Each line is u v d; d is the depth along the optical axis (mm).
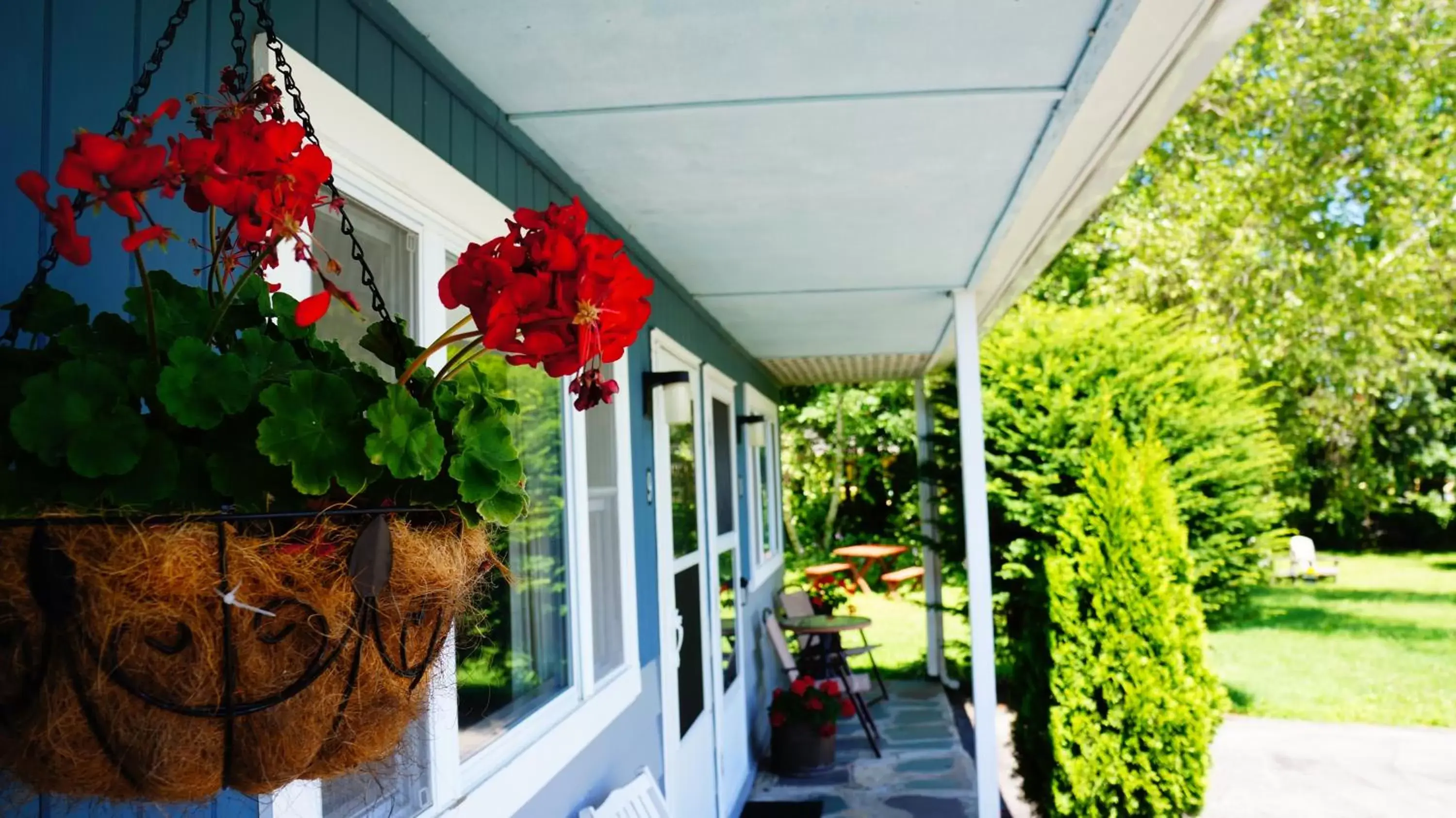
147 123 850
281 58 1094
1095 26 2000
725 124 2475
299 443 853
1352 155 11922
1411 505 18391
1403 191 11633
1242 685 9289
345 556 881
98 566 763
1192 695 4785
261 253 954
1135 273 11422
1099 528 4945
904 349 6953
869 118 2463
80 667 764
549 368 1013
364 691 912
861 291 4672
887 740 6977
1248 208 11891
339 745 917
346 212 1729
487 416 1041
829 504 15789
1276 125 12055
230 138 862
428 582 948
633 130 2498
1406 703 8375
